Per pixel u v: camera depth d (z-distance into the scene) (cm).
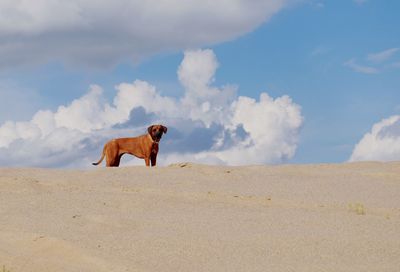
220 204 1520
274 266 1036
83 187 1659
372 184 1775
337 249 1139
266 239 1194
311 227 1300
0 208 1404
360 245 1167
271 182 1786
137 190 1630
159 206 1477
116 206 1460
